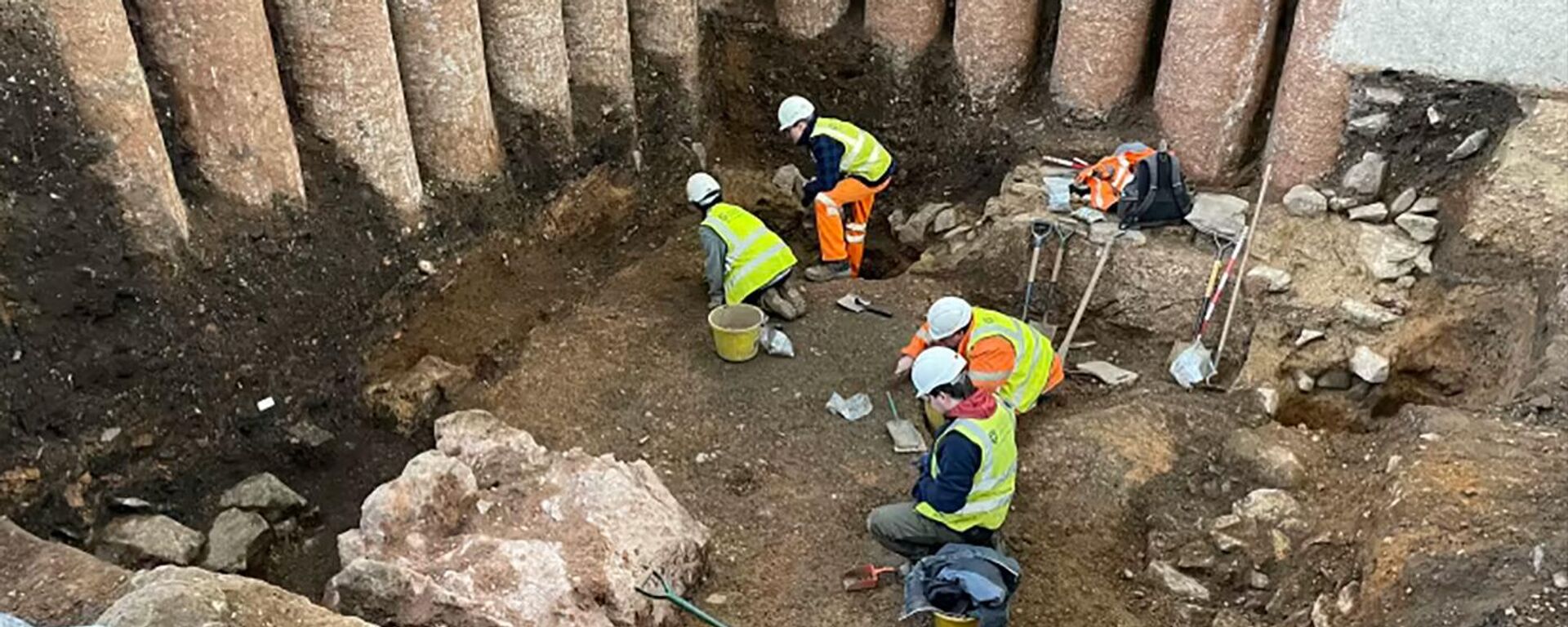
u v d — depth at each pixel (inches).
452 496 223.3
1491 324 291.1
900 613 227.8
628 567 215.2
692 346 309.6
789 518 254.2
